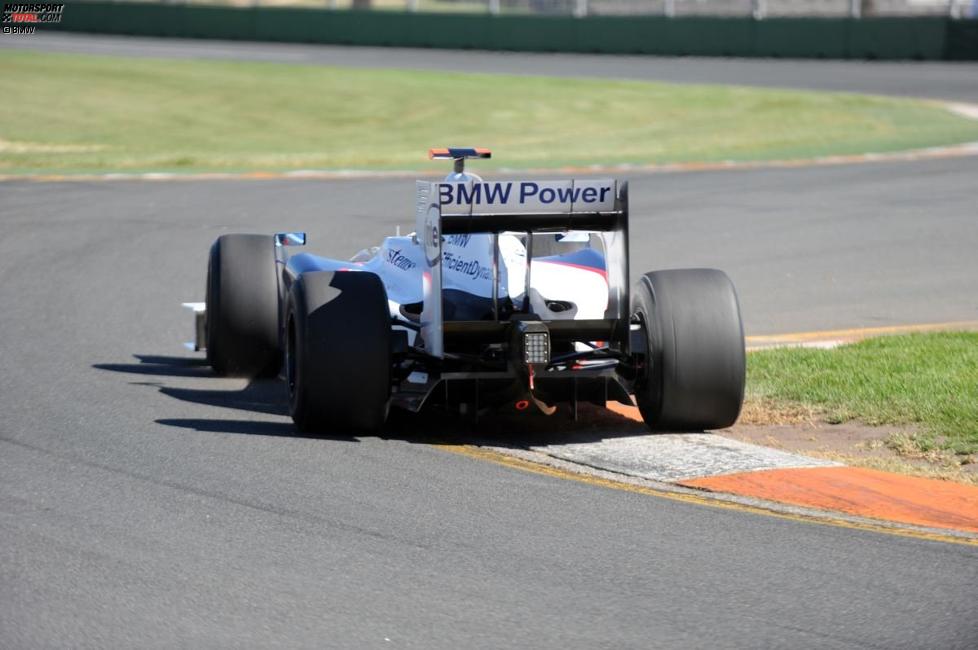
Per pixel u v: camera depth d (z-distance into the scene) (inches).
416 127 5187.0
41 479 970.7
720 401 1096.8
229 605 729.6
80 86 6304.1
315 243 2399.1
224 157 4173.2
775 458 1043.9
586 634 694.5
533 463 1042.1
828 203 2834.6
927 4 7101.4
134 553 810.2
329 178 3464.6
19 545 820.0
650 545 836.6
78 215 2733.8
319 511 899.4
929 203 2797.7
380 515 892.0
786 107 5177.2
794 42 7012.8
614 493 954.1
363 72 6786.4
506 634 693.9
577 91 5930.1
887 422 1156.5
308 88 6269.7
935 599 746.2
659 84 6058.1
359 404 1082.7
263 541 835.4
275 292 1390.3
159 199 3004.4
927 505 927.0
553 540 843.4
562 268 1180.5
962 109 4862.2
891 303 1839.3
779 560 810.2
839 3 7263.8
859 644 684.1
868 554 822.5
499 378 1096.8
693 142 4436.5
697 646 680.4
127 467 1008.9
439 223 1062.4
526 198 1083.3
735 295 1112.8
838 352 1423.5
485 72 6722.4
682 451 1069.8
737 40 7165.4
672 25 7347.4
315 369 1070.4
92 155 4237.2
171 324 1722.4
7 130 4987.7
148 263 2190.0
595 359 1142.3
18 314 1750.7
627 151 4244.6
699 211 2758.4
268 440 1100.5
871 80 5940.0
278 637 687.1
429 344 1104.8
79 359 1480.1
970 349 1412.4
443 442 1109.1
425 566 793.6
